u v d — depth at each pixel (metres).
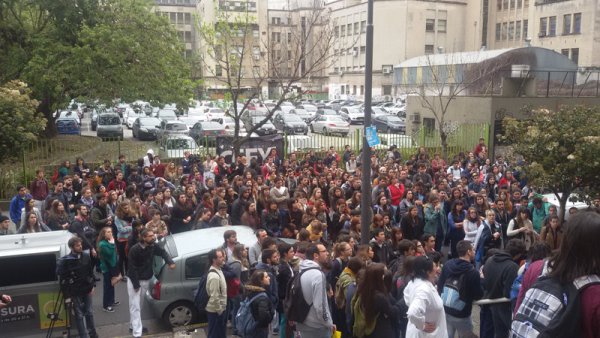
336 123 41.28
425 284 6.08
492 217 11.80
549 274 2.69
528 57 29.97
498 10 75.50
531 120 12.73
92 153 23.30
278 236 12.41
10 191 18.95
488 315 7.95
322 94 88.12
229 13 28.56
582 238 2.53
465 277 7.11
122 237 11.92
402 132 43.31
